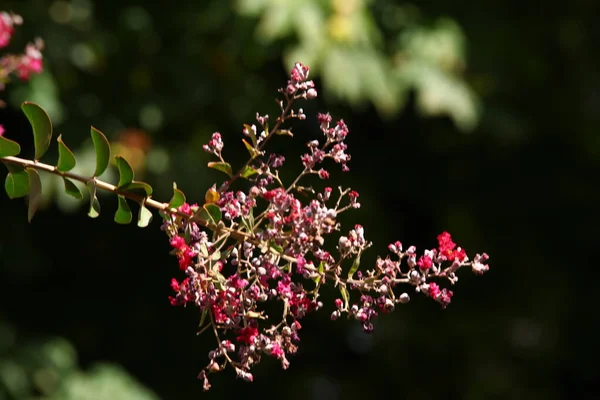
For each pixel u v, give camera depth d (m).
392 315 9.33
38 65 3.64
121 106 7.94
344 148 2.26
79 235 8.81
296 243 2.15
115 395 7.89
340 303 2.18
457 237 9.56
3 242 8.03
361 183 8.77
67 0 7.88
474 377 9.34
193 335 9.15
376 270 2.35
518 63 8.68
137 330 9.09
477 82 8.35
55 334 8.86
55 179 7.34
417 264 2.21
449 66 8.09
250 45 7.74
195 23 8.16
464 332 9.44
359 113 9.33
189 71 8.15
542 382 9.76
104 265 9.10
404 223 9.86
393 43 7.99
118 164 2.29
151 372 9.02
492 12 8.69
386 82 7.73
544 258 9.96
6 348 7.61
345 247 2.17
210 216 2.21
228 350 2.19
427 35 8.09
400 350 9.48
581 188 9.72
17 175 2.36
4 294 8.87
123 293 9.16
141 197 2.29
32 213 2.36
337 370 9.76
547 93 9.07
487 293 9.70
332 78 7.37
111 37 8.06
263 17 7.51
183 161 7.91
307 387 9.47
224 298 2.16
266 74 8.54
